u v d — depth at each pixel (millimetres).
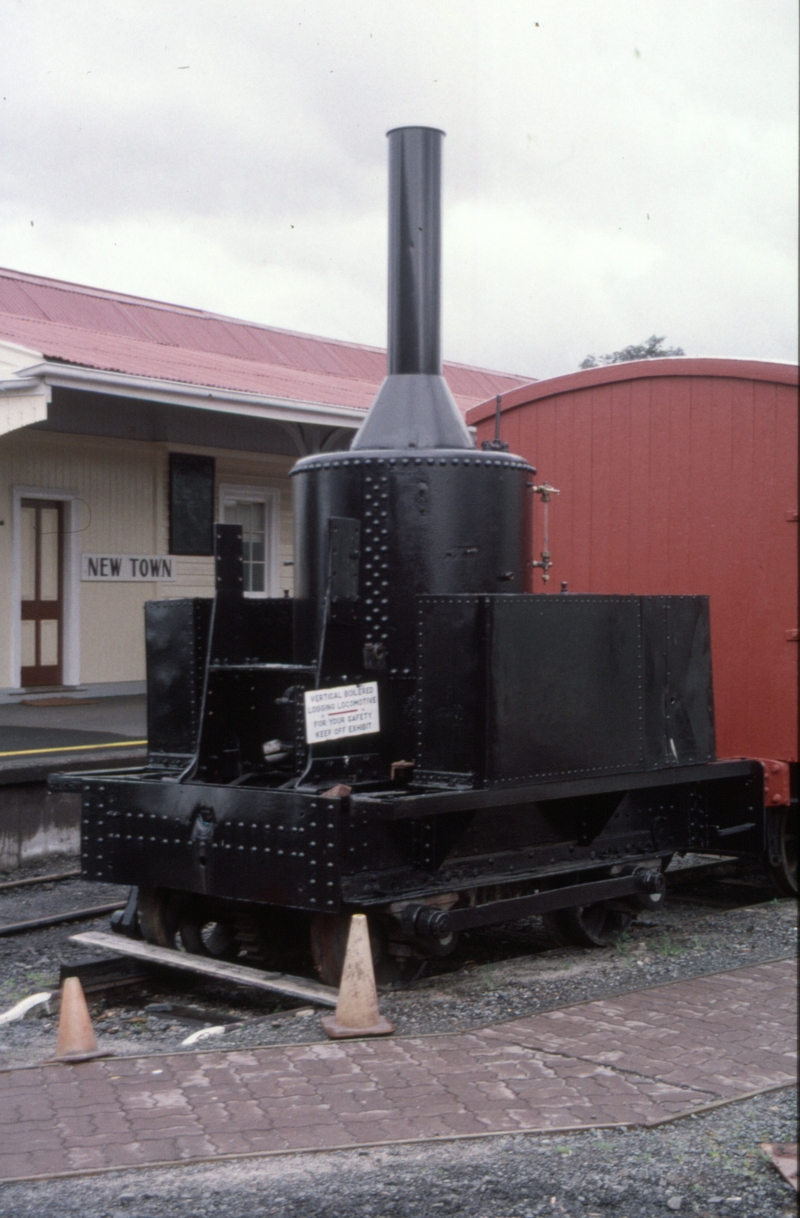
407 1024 5133
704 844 7320
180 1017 5578
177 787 5711
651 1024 5012
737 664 7727
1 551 13477
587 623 6039
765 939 6742
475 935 7082
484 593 5789
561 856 6355
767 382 7582
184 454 15188
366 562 5773
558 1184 3582
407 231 5988
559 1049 4691
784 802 7535
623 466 8188
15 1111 4164
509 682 5566
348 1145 3830
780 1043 4777
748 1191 3539
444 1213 3432
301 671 5719
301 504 6020
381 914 5527
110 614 14648
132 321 16703
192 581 15555
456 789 5504
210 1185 3605
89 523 14344
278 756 5895
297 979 5418
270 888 5348
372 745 5844
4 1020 5477
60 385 11258
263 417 12859
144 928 6082
